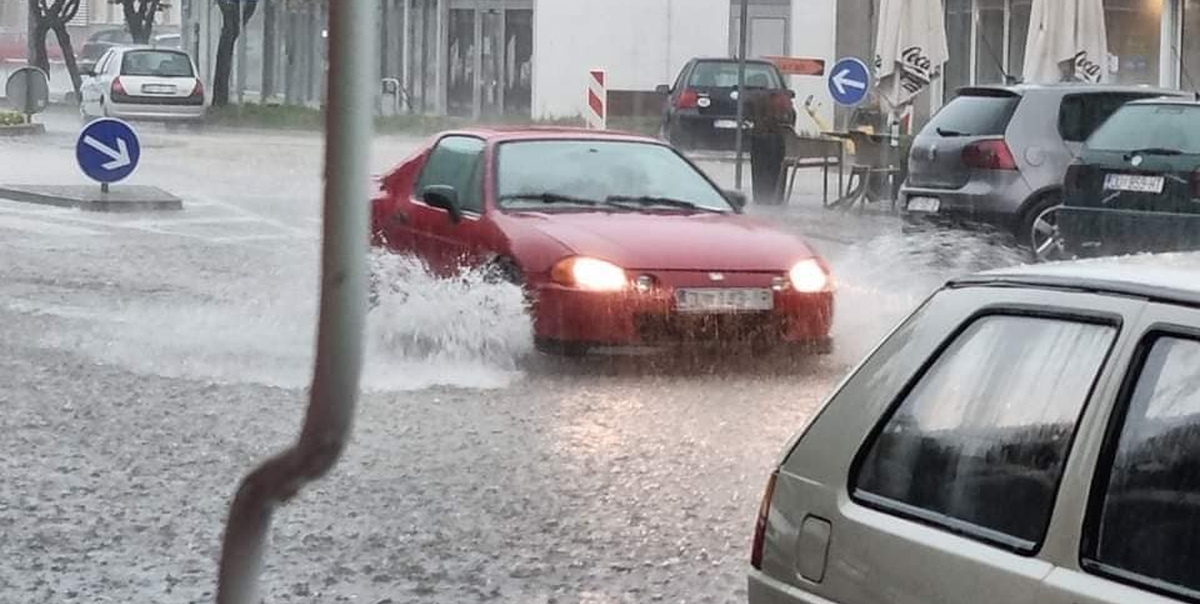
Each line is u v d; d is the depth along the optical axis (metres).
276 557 10.39
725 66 45.94
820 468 5.80
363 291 4.11
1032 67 35.97
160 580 9.99
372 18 4.09
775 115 33.88
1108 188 21.41
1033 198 23.84
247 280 22.47
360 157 4.08
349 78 4.06
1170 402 4.89
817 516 5.73
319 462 4.15
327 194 4.08
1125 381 5.01
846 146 39.53
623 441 13.40
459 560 10.39
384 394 15.10
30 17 71.31
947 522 5.33
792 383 15.78
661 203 17.47
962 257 24.34
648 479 12.24
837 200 33.62
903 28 36.00
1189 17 41.81
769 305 15.91
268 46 73.62
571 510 11.45
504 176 17.33
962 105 24.72
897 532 5.42
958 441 5.41
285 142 53.38
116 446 13.17
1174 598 4.68
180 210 32.41
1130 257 5.79
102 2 99.12
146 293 21.19
